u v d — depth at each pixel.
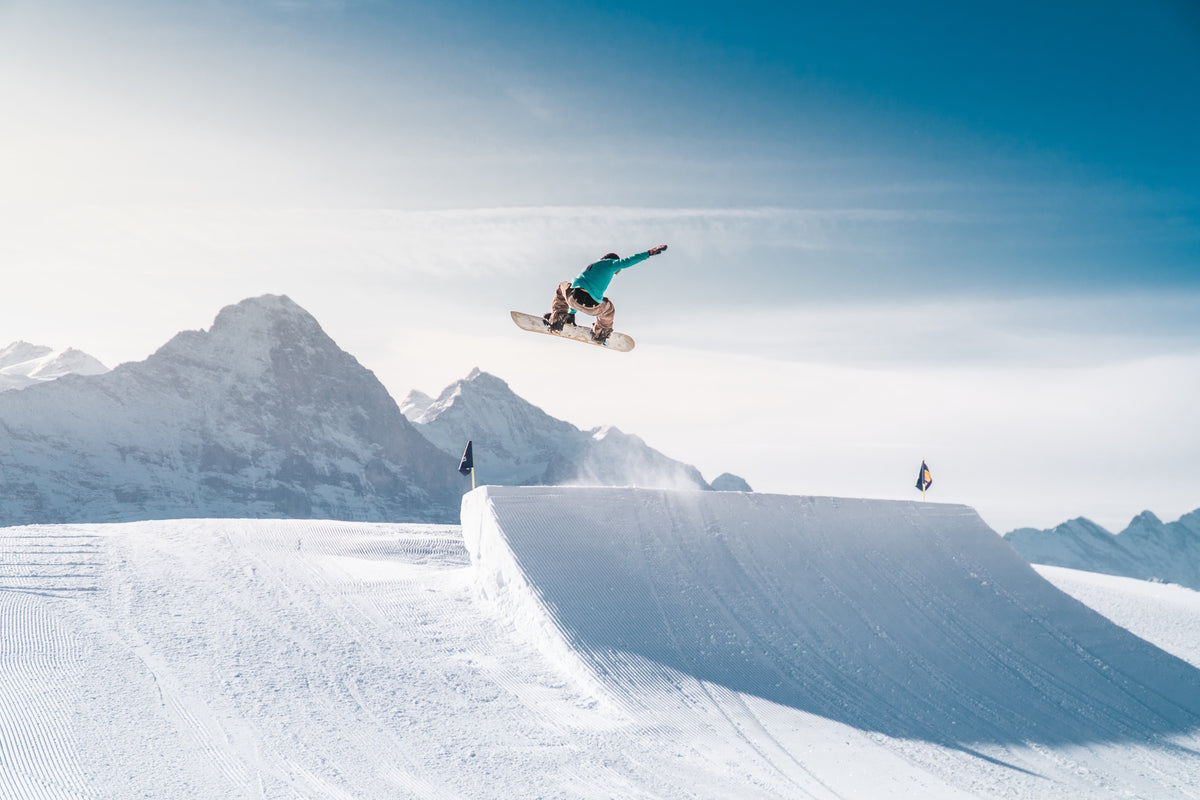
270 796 14.45
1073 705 25.89
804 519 32.88
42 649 20.06
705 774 17.67
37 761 14.61
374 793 15.08
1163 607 39.03
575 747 18.38
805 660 24.81
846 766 19.05
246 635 22.83
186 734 16.67
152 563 29.02
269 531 36.47
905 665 25.92
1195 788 21.41
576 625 24.16
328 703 19.25
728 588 27.58
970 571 33.41
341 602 26.84
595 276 13.17
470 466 31.11
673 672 22.77
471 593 28.30
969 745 21.88
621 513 29.66
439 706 19.94
